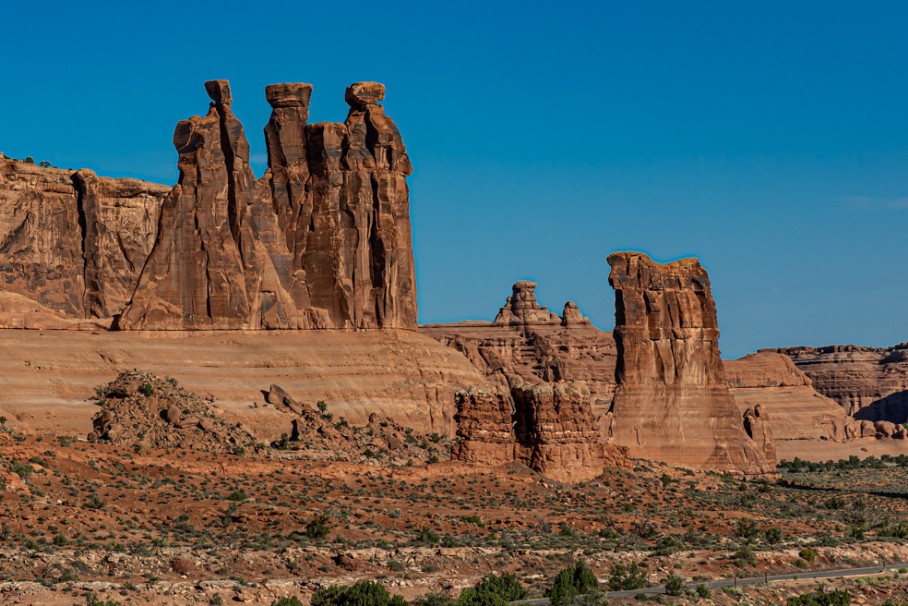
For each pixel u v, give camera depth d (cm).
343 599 19400
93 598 18738
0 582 19162
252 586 19888
